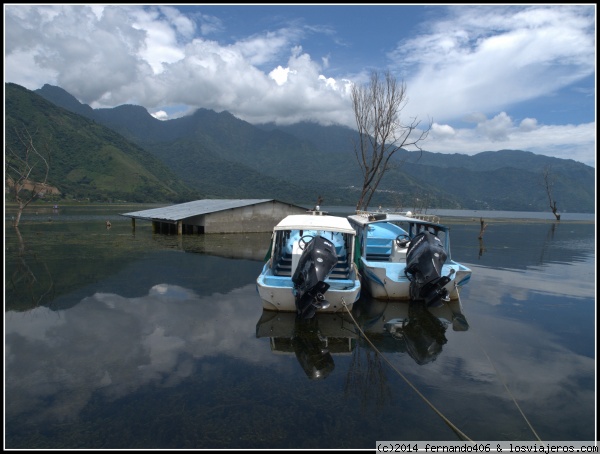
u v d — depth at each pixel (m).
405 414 5.23
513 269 15.89
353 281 9.43
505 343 7.93
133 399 5.50
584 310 10.24
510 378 6.36
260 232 28.50
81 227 32.06
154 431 4.79
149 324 8.59
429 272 9.24
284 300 9.11
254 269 14.69
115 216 50.41
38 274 13.35
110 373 6.27
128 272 13.86
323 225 10.38
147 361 6.73
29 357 6.83
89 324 8.54
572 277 14.37
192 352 7.15
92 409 5.24
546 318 9.55
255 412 5.21
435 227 12.02
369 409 5.32
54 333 7.99
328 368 6.62
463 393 5.84
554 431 4.94
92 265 15.05
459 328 8.80
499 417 5.22
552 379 6.36
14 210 58.47
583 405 5.56
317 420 5.05
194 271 14.16
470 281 13.56
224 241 23.12
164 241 22.80
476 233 32.56
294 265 9.82
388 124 22.75
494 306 10.56
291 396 5.63
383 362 6.90
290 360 6.90
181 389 5.79
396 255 11.30
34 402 5.40
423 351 7.45
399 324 8.99
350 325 8.81
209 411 5.21
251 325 8.66
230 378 6.17
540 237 29.58
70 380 6.03
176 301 10.37
